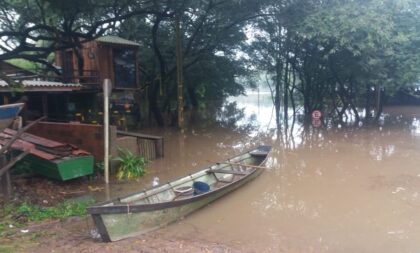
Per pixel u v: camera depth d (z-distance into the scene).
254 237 7.34
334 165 13.52
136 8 17.66
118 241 6.69
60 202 8.79
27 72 20.00
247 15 21.62
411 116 27.86
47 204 8.57
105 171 10.45
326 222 8.16
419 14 20.53
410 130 21.41
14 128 10.15
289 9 20.67
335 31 18.67
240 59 28.83
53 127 12.56
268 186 10.87
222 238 7.23
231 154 15.66
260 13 21.75
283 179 11.66
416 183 10.94
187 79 27.48
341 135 20.22
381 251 6.77
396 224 7.99
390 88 21.44
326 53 21.14
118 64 21.05
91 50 20.50
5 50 17.14
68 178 9.87
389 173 12.12
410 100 35.59
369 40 18.52
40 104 19.05
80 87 17.05
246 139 19.61
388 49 19.39
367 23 18.41
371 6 19.53
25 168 10.62
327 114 27.47
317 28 18.89
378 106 25.69
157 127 23.36
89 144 11.70
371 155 15.06
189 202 8.27
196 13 20.66
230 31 24.47
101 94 19.70
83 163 10.19
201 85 29.59
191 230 7.57
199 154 15.62
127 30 24.34
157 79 23.09
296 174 12.30
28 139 10.63
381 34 18.41
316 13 19.53
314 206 9.19
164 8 18.59
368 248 6.89
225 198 9.69
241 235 7.42
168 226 7.73
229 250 6.62
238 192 10.23
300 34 19.44
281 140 19.31
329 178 11.73
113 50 20.73
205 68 27.16
